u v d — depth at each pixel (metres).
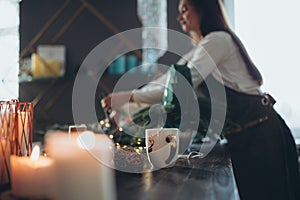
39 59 2.03
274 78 2.05
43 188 0.46
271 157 1.22
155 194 0.53
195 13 1.39
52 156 0.46
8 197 0.48
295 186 1.24
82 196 0.44
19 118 0.68
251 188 1.13
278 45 2.04
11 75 2.07
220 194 0.53
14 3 2.11
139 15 2.06
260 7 2.05
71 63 2.06
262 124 1.26
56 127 1.25
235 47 1.33
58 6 2.11
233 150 1.20
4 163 0.58
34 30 2.11
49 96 2.05
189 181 0.62
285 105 2.04
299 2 2.01
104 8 2.07
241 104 1.28
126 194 0.53
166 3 2.04
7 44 2.09
